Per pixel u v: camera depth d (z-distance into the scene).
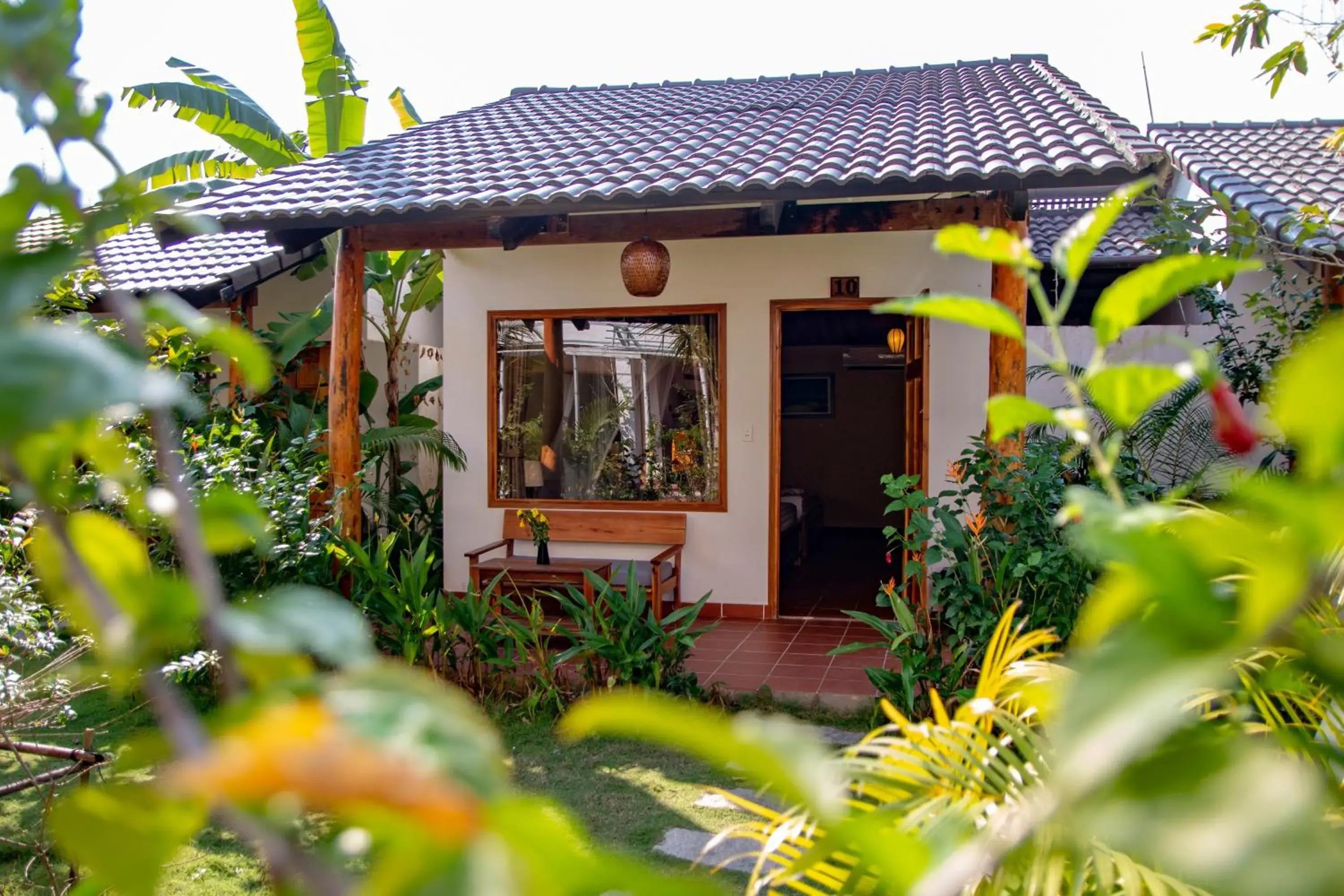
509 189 6.61
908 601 8.05
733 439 8.42
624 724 0.52
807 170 6.31
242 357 0.60
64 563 0.55
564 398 8.77
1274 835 0.46
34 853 3.94
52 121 0.57
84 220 0.58
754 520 8.41
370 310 10.80
